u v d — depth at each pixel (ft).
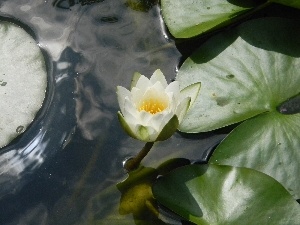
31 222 3.26
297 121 3.34
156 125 3.21
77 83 3.54
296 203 3.14
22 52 3.54
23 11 3.73
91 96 3.51
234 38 3.54
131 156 3.39
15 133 3.40
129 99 3.26
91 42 3.65
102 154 3.40
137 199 3.31
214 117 3.38
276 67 3.48
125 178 3.35
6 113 3.42
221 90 3.44
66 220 3.27
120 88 3.25
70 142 3.42
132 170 3.37
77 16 3.72
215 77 3.47
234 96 3.43
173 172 3.26
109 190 3.33
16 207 3.30
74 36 3.66
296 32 3.54
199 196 3.21
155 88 3.29
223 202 3.19
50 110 3.47
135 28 3.68
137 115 3.24
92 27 3.69
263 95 3.43
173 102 3.25
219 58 3.51
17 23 3.70
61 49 3.62
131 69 3.57
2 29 3.59
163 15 3.61
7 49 3.54
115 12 3.73
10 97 3.44
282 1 3.52
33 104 3.44
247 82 3.45
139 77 3.34
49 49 3.62
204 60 3.51
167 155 3.38
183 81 3.48
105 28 3.68
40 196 3.32
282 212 3.14
